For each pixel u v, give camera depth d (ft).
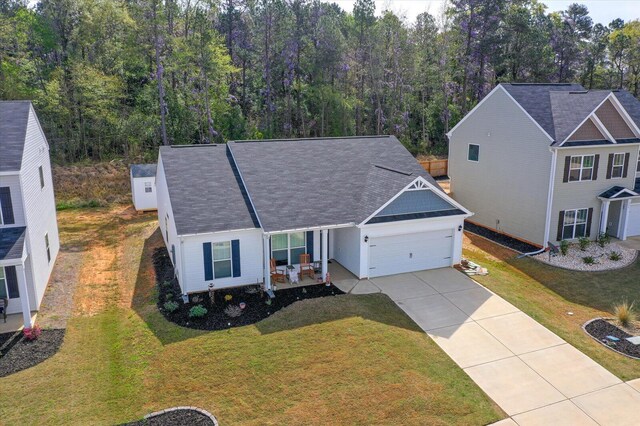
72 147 127.85
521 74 174.19
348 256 65.46
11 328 50.26
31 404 38.29
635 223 85.51
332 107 155.53
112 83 130.00
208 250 57.36
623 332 51.70
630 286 64.80
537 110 78.59
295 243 63.52
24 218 52.70
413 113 185.47
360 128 171.63
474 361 44.96
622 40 187.32
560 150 74.38
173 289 59.62
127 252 74.43
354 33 171.94
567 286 64.59
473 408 38.52
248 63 168.04
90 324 51.60
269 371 42.34
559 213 77.56
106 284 62.28
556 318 54.60
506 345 47.85
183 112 138.31
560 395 40.42
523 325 51.75
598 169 78.95
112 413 37.40
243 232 58.44
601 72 191.42
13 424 35.99
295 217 60.08
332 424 36.27
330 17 158.92
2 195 51.39
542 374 43.27
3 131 55.26
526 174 79.77
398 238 64.03
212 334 48.42
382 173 69.21
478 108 88.53
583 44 191.11
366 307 54.13
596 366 44.68
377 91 166.50
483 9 157.89
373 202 63.36
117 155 134.41
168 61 131.23
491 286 61.62
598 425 36.99
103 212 99.55
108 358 45.03
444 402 39.06
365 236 61.46
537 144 76.79
